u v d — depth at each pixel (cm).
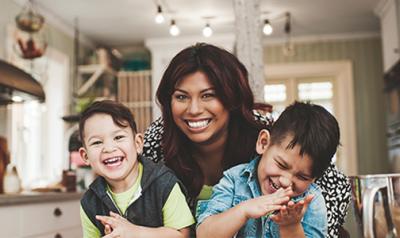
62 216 298
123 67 578
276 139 96
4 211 238
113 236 97
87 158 112
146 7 455
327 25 527
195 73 111
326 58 573
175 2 440
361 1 455
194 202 124
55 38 481
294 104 101
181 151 123
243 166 107
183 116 114
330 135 95
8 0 397
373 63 565
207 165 128
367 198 80
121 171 109
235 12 232
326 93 575
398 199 79
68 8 452
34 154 452
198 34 544
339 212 122
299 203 84
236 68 115
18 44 370
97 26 511
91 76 544
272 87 589
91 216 114
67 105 500
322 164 96
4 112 386
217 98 113
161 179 113
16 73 287
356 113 566
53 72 491
